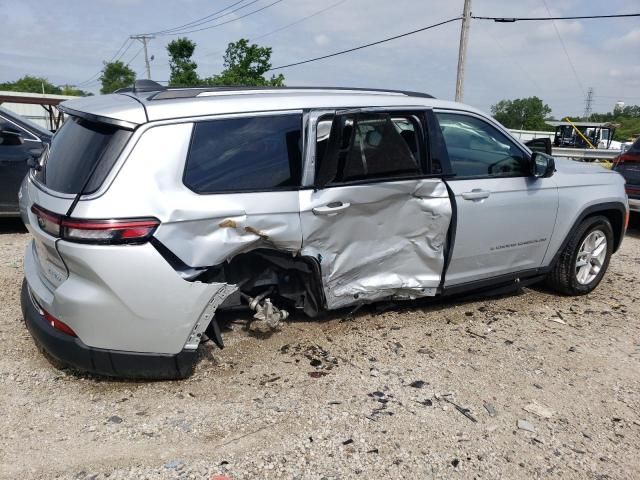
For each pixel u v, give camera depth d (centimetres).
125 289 304
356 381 356
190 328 324
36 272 360
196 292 320
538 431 316
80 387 335
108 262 298
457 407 334
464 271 446
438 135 417
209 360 371
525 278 502
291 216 356
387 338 419
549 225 488
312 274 384
